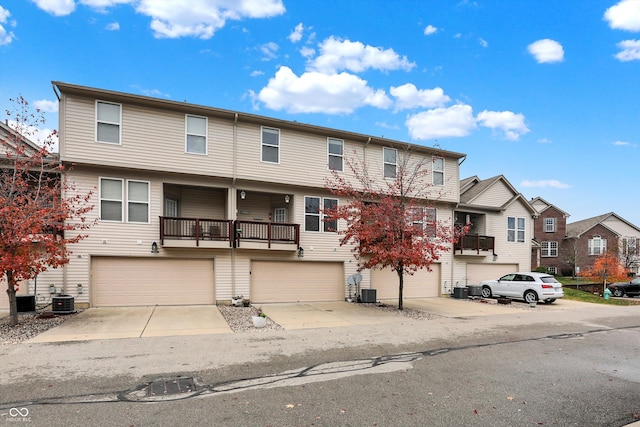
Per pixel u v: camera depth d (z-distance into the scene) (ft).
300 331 31.32
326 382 18.28
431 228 45.55
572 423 13.94
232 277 47.78
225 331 30.89
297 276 51.78
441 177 63.26
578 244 118.01
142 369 20.16
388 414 14.53
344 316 39.86
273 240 49.21
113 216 43.06
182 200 50.26
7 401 15.55
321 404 15.48
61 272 40.81
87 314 38.14
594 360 22.95
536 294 55.06
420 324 35.55
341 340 27.94
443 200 62.23
